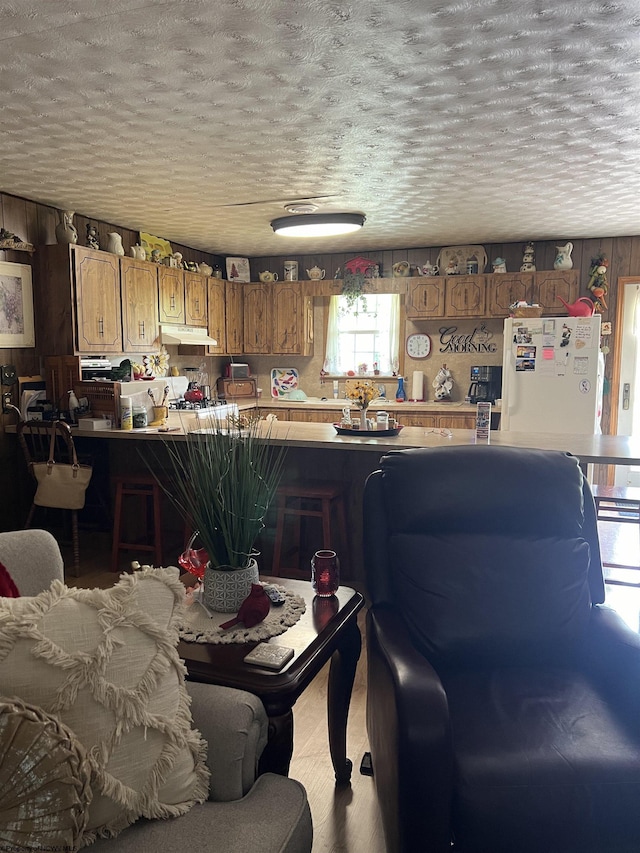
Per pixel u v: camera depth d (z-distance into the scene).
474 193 4.22
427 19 2.00
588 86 2.53
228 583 1.72
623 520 3.52
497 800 1.33
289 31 2.08
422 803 1.35
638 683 1.53
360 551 3.94
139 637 1.23
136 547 3.94
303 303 6.60
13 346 4.31
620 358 5.88
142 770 1.18
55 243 4.64
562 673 1.81
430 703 1.39
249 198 4.35
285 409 6.60
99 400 4.37
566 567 1.91
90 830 1.13
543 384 4.98
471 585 1.87
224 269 6.97
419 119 2.88
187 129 3.01
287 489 3.58
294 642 1.58
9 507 4.42
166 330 5.48
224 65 2.33
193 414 5.18
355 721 2.38
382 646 1.66
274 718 1.41
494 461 2.01
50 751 1.07
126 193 4.22
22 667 1.13
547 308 5.77
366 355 6.90
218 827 1.17
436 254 6.34
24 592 1.59
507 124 2.95
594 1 1.89
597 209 4.69
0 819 1.04
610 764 1.37
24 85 2.50
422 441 3.63
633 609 3.36
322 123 2.93
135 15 1.97
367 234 5.69
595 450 3.31
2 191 4.16
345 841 1.79
